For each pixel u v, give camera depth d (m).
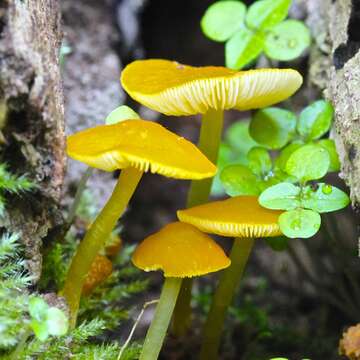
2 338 0.16
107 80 0.25
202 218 0.18
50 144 0.16
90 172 0.19
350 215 0.24
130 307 0.23
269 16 0.21
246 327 0.23
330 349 0.23
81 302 0.19
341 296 0.24
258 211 0.18
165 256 0.17
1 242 0.16
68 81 0.24
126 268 0.21
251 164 0.19
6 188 0.16
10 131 0.16
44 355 0.17
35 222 0.17
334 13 0.21
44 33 0.17
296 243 0.25
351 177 0.18
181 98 0.18
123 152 0.16
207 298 0.24
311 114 0.20
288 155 0.19
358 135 0.18
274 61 0.24
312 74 0.22
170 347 0.21
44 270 0.19
